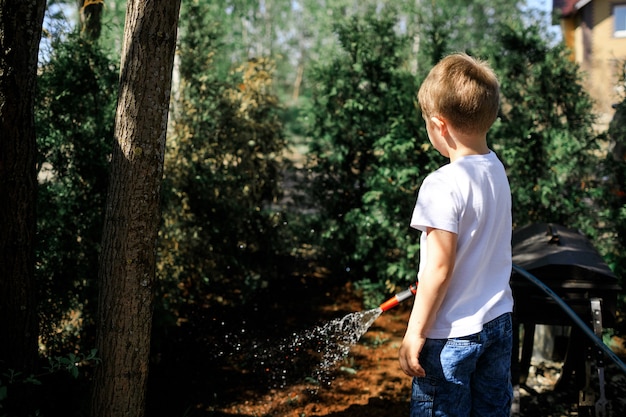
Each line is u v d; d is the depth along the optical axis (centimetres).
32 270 292
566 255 326
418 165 522
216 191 521
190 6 520
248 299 555
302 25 2200
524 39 527
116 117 267
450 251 200
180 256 497
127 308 273
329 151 584
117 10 510
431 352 211
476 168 211
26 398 293
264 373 429
